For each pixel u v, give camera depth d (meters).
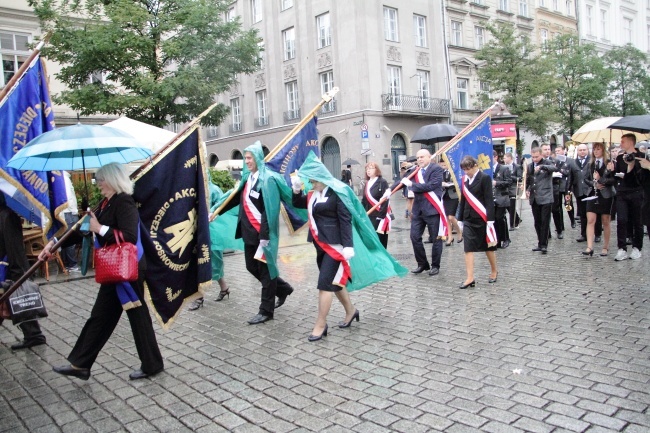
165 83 17.08
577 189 11.28
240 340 5.87
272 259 6.47
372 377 4.62
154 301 5.11
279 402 4.23
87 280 9.95
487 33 38.62
